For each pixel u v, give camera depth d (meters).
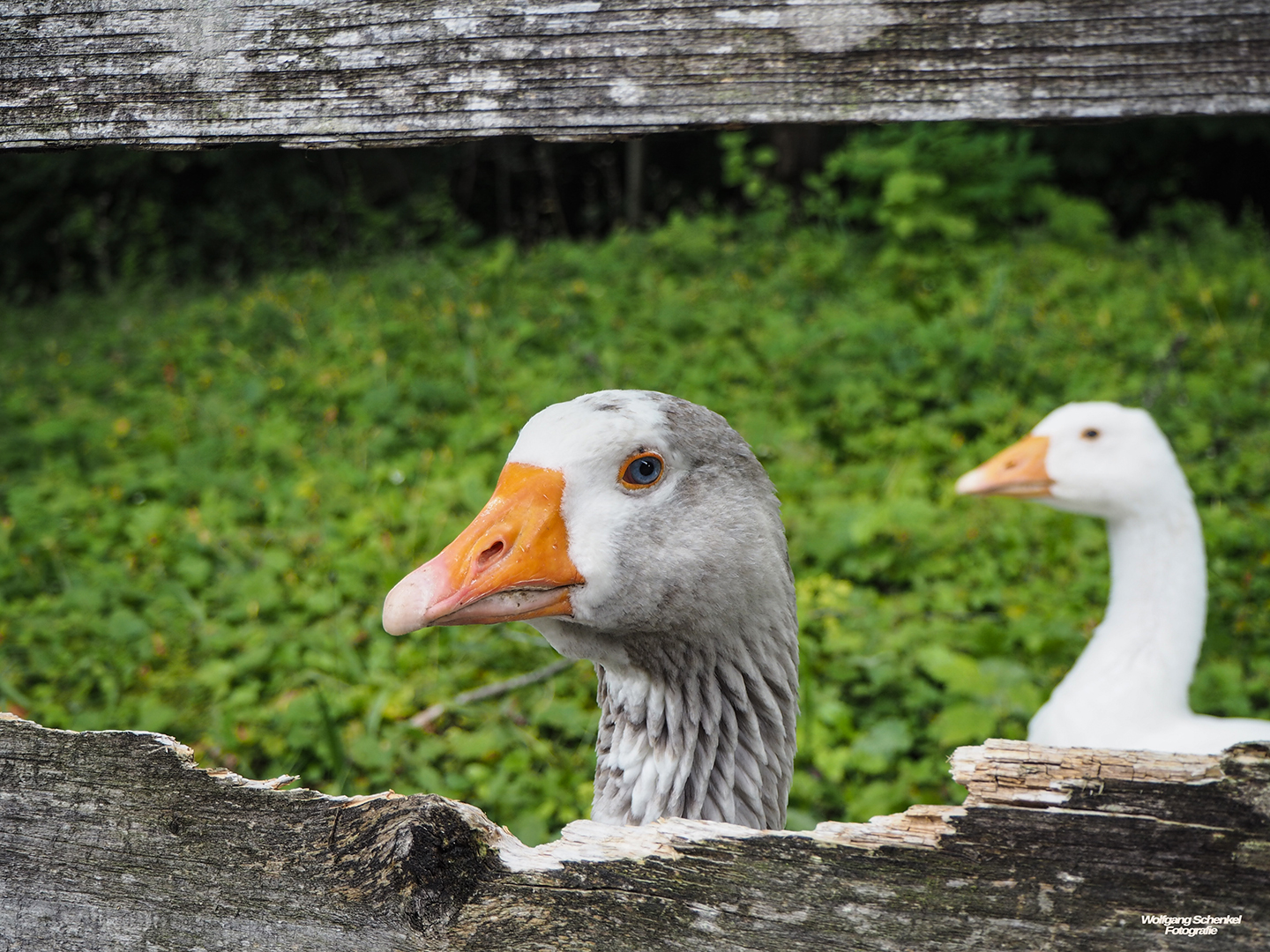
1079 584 4.87
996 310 7.60
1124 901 1.15
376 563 4.95
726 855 1.23
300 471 6.03
